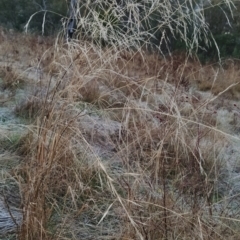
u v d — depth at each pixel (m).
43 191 2.35
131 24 2.54
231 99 8.55
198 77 9.04
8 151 3.49
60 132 2.37
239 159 3.84
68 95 2.46
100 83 5.30
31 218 2.30
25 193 2.44
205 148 3.65
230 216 2.72
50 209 2.50
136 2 2.56
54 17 15.16
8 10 19.53
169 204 2.45
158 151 2.43
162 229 2.35
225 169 3.72
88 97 4.61
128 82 3.06
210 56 13.41
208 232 2.36
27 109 4.53
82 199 2.82
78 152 3.03
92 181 2.87
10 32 14.68
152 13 2.66
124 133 2.77
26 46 10.25
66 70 2.46
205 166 3.54
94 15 2.47
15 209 2.67
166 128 2.58
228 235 2.46
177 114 2.57
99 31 2.49
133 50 2.91
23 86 5.61
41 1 18.33
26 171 2.65
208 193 2.61
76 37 2.55
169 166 2.80
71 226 2.52
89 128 3.36
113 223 2.68
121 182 2.61
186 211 2.50
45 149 2.40
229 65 11.94
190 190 2.78
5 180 3.00
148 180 2.44
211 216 2.48
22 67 7.06
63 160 2.76
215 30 13.81
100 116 3.64
